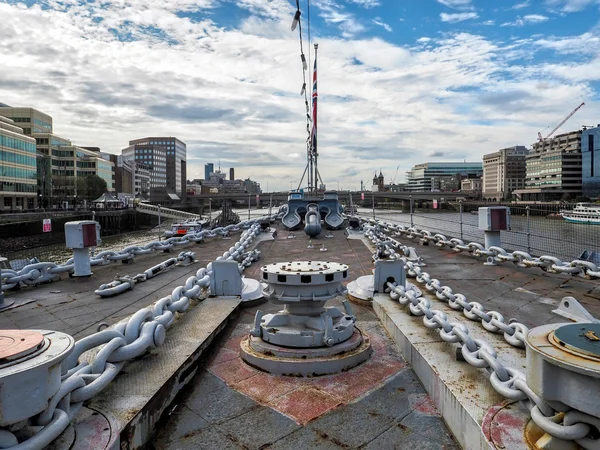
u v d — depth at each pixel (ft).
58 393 6.68
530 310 16.65
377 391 10.69
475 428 7.57
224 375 11.62
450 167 604.90
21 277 20.83
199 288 16.16
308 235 42.14
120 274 24.88
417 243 36.11
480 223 27.81
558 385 6.20
